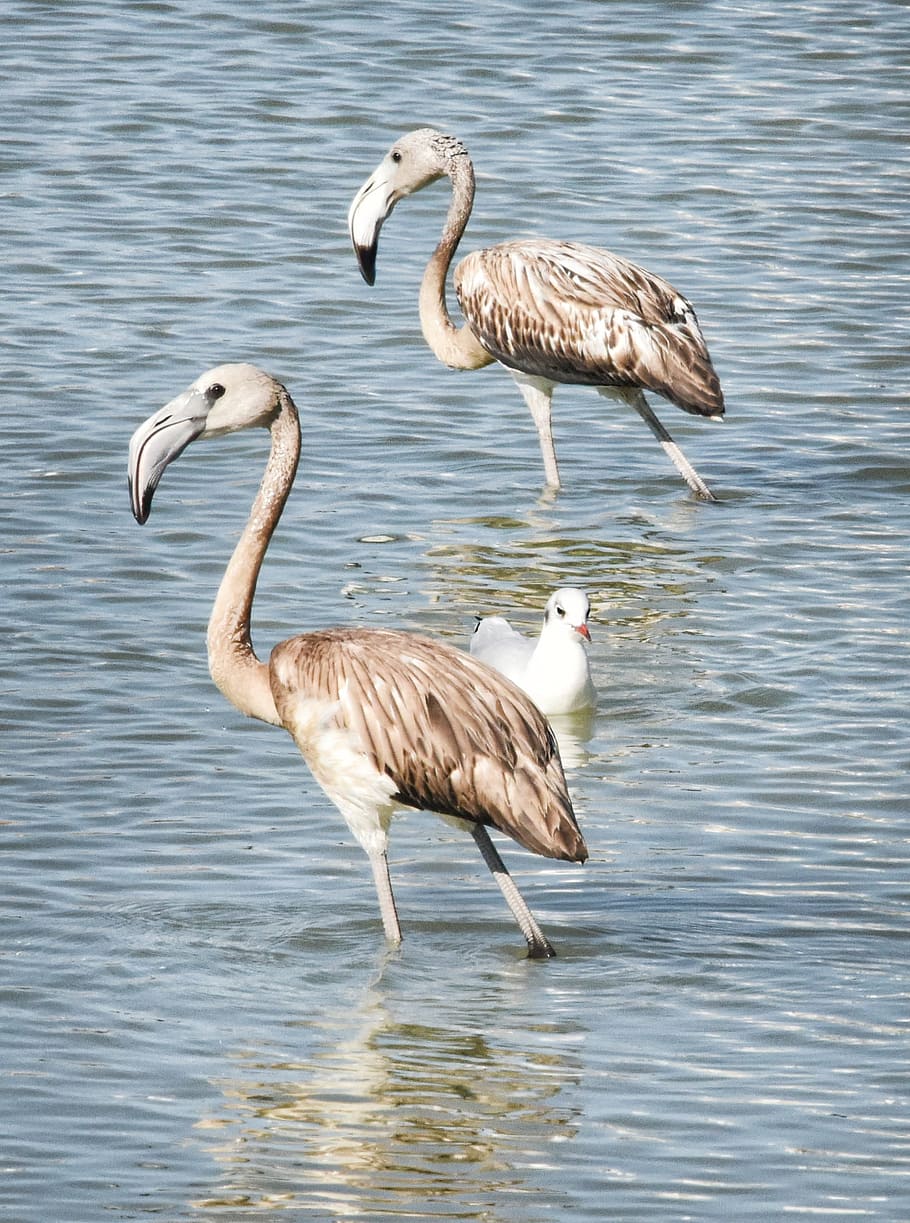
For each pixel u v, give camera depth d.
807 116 27.72
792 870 11.56
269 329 21.03
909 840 11.91
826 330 21.38
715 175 25.64
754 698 13.85
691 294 22.17
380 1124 9.04
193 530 16.50
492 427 19.42
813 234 23.94
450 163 19.19
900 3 32.88
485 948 10.72
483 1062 9.55
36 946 10.52
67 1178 8.60
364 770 10.41
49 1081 9.32
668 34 30.84
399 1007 10.05
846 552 16.52
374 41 30.12
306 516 16.98
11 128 26.17
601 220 24.09
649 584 15.80
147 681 13.85
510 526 17.00
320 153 25.92
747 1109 9.19
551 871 11.65
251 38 30.11
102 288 21.73
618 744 13.23
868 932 10.85
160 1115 9.09
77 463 17.61
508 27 30.95
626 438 19.47
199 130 26.47
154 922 10.82
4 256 22.44
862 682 14.09
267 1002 10.09
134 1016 9.91
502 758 10.28
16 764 12.59
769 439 19.19
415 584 15.68
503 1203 8.47
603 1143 8.91
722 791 12.55
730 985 10.31
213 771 12.68
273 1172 8.66
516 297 18.14
